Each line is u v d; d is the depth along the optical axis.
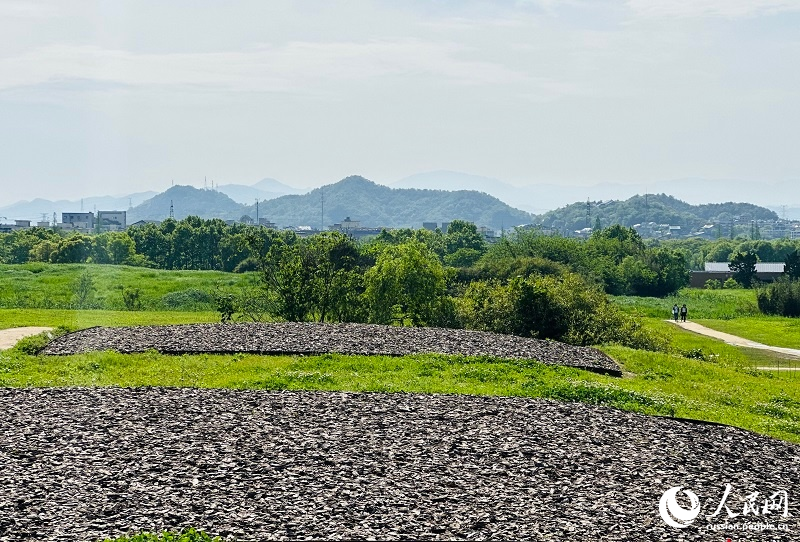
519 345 26.27
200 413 15.56
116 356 22.25
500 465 13.04
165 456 12.77
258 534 9.91
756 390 24.92
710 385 24.52
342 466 12.59
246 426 14.69
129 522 10.13
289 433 14.31
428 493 11.60
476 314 36.00
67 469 12.04
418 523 10.49
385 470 12.51
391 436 14.38
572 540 10.25
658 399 19.41
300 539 9.83
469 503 11.29
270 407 16.22
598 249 106.44
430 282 36.91
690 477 13.09
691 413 18.75
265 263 35.31
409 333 27.12
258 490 11.40
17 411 15.41
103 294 52.62
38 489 11.18
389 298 36.81
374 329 27.67
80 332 27.12
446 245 108.25
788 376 31.84
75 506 10.61
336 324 28.83
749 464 14.09
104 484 11.45
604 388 19.78
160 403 16.34
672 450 14.54
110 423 14.64
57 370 20.58
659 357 28.23
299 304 34.00
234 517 10.40
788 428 18.47
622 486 12.41
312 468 12.44
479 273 66.81
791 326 62.00
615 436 15.17
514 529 10.48
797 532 11.13
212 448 13.26
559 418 16.28
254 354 23.19
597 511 11.30
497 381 20.89
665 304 84.50
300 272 34.53
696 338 50.12
